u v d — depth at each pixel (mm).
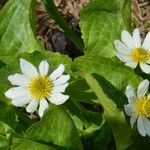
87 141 193
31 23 198
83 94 183
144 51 187
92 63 179
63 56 188
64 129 163
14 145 160
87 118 194
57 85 175
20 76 178
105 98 156
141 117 171
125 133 169
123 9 192
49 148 159
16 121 190
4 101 189
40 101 175
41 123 159
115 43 185
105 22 202
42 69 179
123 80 179
